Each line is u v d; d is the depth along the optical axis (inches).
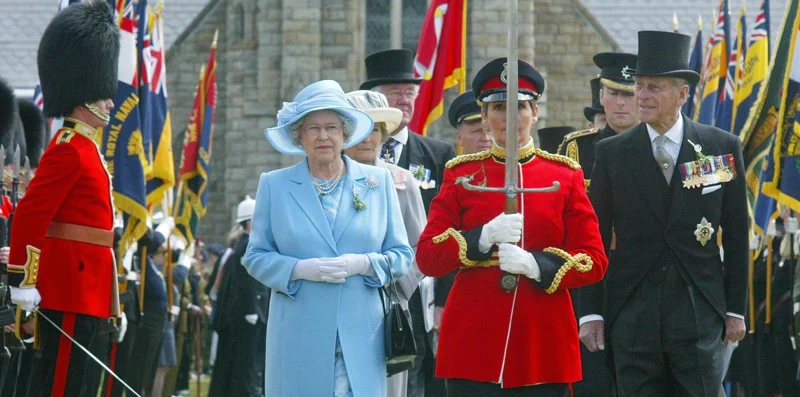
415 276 1262.3
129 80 1854.1
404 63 1576.0
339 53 5064.0
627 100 1517.0
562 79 5300.2
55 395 1267.2
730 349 1581.0
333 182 1130.7
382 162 1355.8
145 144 2049.7
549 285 1069.1
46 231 1250.0
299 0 5039.4
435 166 1566.2
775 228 2180.1
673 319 1173.1
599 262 1086.4
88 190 1289.4
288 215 1114.7
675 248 1178.0
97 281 1294.3
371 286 1114.1
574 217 1101.7
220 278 2495.1
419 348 1403.8
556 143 1787.6
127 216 1834.4
